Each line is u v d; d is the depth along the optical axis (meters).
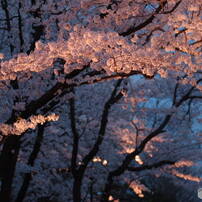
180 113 20.48
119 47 5.36
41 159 18.23
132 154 16.64
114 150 20.89
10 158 11.83
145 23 7.25
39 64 5.45
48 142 18.22
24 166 14.16
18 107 9.37
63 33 9.46
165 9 8.18
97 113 18.98
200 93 18.98
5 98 11.94
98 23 8.48
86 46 5.34
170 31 6.48
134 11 7.82
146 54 5.39
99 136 15.14
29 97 11.20
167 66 6.52
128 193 28.61
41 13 11.10
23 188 15.16
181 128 21.12
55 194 21.23
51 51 5.36
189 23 6.47
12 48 12.69
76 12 9.95
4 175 12.03
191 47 6.44
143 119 21.19
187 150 19.42
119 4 8.41
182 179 28.80
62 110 16.59
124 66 5.97
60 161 19.22
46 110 9.89
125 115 20.77
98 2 8.00
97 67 6.05
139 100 17.48
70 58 5.86
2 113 12.43
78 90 17.95
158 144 21.39
